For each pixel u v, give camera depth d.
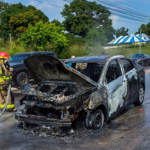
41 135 4.54
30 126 4.96
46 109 4.88
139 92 6.72
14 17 37.66
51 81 5.15
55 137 4.41
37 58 4.59
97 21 51.56
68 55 27.95
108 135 4.50
